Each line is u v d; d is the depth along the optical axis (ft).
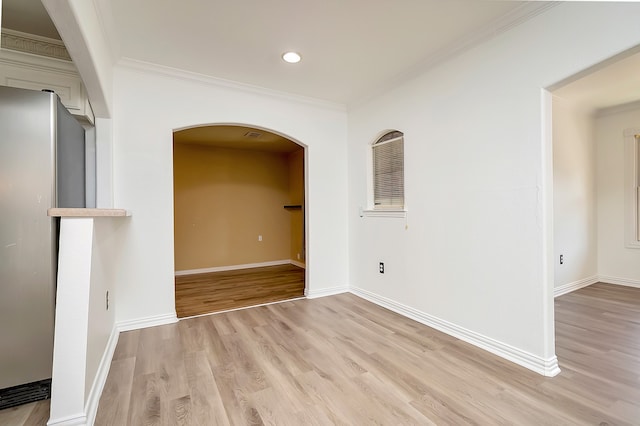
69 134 7.14
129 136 9.40
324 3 6.71
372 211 12.00
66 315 4.97
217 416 5.40
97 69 6.59
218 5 6.73
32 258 5.90
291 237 22.13
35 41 7.61
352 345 8.13
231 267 19.98
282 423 5.22
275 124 11.85
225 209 19.88
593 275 14.14
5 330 5.75
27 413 5.60
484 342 7.91
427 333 8.92
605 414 5.35
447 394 5.98
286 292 13.84
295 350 7.86
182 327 9.47
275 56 9.04
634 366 6.95
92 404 5.35
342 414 5.44
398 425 5.16
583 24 6.03
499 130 7.55
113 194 9.12
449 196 8.87
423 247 9.76
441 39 8.19
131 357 7.51
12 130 5.81
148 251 9.62
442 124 9.05
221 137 17.33
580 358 7.32
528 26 6.93
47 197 6.04
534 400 5.77
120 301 9.20
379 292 11.72
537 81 6.79
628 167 13.46
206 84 10.50
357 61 9.36
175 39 8.11
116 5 6.66
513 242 7.30
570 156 13.05
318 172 12.87
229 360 7.35
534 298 6.90
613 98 12.22
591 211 14.02
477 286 8.11
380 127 11.55
